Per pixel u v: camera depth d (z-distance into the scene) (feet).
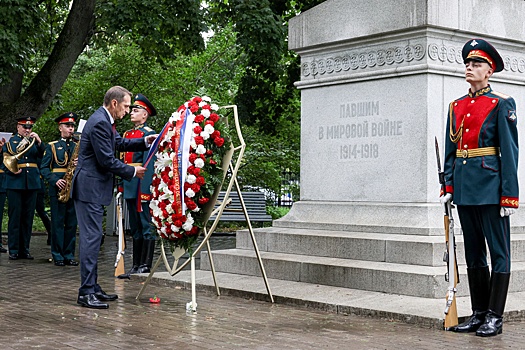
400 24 32.27
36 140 47.11
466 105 23.82
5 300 28.58
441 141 32.04
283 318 25.08
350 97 34.55
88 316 25.17
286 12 74.33
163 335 22.04
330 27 35.12
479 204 23.02
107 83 82.58
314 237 32.68
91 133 27.68
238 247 36.17
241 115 73.77
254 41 66.80
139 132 36.88
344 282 29.43
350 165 34.40
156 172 28.50
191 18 65.67
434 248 28.71
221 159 27.76
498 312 22.97
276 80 71.87
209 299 29.22
